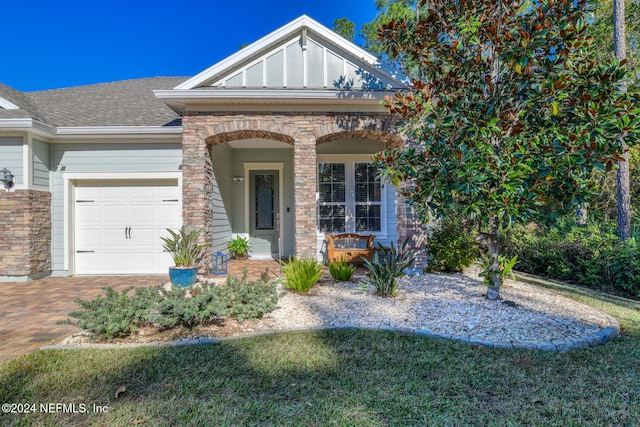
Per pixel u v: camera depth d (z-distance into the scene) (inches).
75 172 337.4
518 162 172.1
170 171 342.3
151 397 113.4
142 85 485.7
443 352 148.6
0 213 302.8
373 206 404.8
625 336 174.4
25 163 306.8
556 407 109.7
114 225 344.8
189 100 293.6
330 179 402.9
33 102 392.2
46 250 327.3
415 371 131.8
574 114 180.7
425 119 203.2
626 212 384.2
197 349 148.5
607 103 174.1
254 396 114.4
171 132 329.7
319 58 311.6
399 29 228.2
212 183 339.3
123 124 339.0
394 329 174.2
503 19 189.8
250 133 313.3
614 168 172.9
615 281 295.9
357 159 403.9
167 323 164.6
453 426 99.8
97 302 166.9
